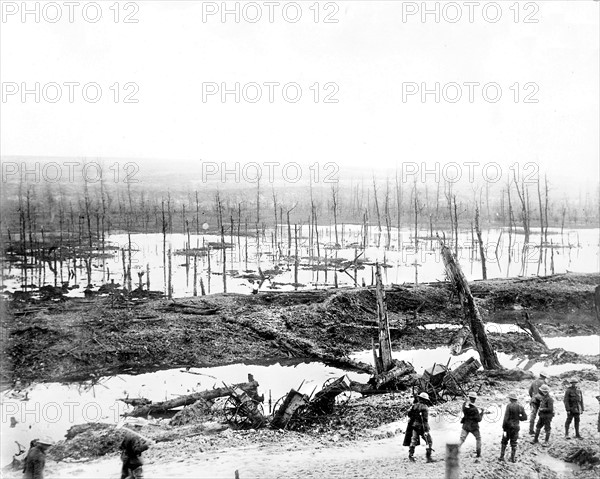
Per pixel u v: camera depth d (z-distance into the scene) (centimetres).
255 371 2178
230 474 1109
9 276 2872
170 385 2006
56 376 2111
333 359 2269
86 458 1329
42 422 1658
